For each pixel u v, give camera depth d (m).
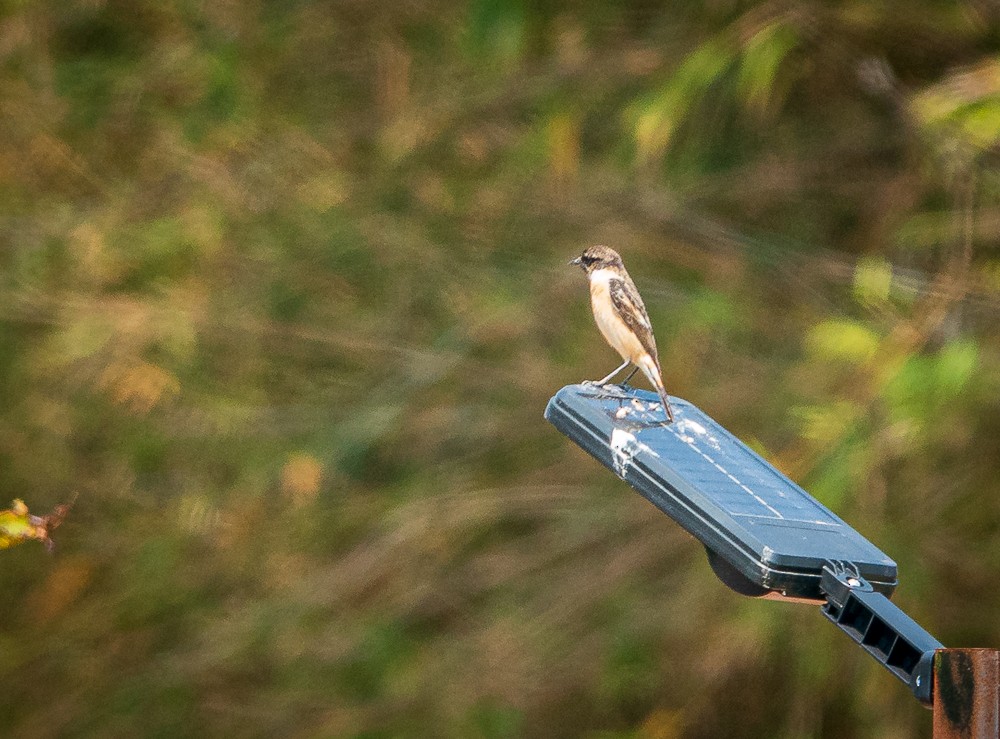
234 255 14.38
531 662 13.50
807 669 12.22
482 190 14.09
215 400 14.15
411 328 14.32
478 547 14.13
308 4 14.71
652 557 13.49
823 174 14.01
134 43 15.41
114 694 14.79
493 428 13.91
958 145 11.58
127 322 13.84
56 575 14.95
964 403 11.20
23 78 15.27
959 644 12.27
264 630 13.95
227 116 14.58
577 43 13.75
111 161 15.02
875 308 11.85
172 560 14.48
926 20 12.89
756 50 12.27
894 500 12.06
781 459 11.63
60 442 14.88
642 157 12.77
